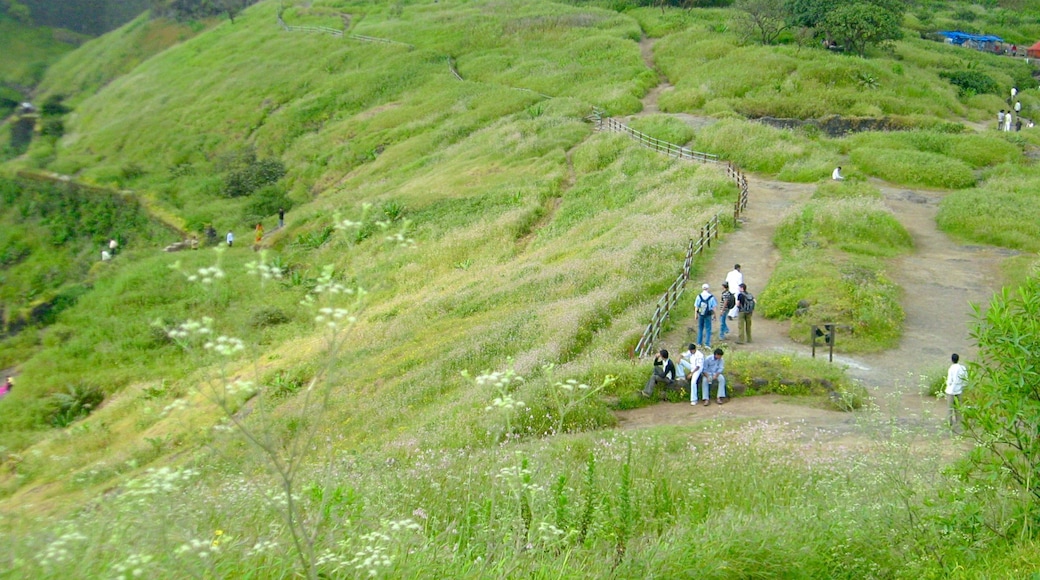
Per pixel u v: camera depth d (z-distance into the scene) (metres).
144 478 5.22
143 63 97.06
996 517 6.72
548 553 6.29
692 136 42.22
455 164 46.72
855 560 6.49
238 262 39.09
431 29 77.62
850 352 18.45
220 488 7.95
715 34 62.12
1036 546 6.16
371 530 6.43
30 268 53.12
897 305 20.42
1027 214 27.95
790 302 20.77
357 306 4.59
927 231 28.28
